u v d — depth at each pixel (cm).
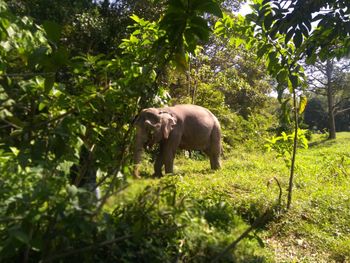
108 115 230
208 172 964
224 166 1092
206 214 328
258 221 297
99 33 1306
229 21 632
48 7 1259
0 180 204
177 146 920
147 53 267
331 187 845
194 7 223
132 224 222
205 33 230
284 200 689
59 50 183
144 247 256
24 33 221
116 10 1509
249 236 305
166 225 233
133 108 236
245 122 1747
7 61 222
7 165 210
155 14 1501
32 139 196
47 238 180
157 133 825
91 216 187
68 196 184
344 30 366
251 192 728
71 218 179
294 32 354
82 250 192
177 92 1598
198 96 1531
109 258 234
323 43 411
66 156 206
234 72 1844
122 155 239
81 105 204
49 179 200
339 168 1019
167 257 262
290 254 527
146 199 223
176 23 227
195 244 272
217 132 1035
